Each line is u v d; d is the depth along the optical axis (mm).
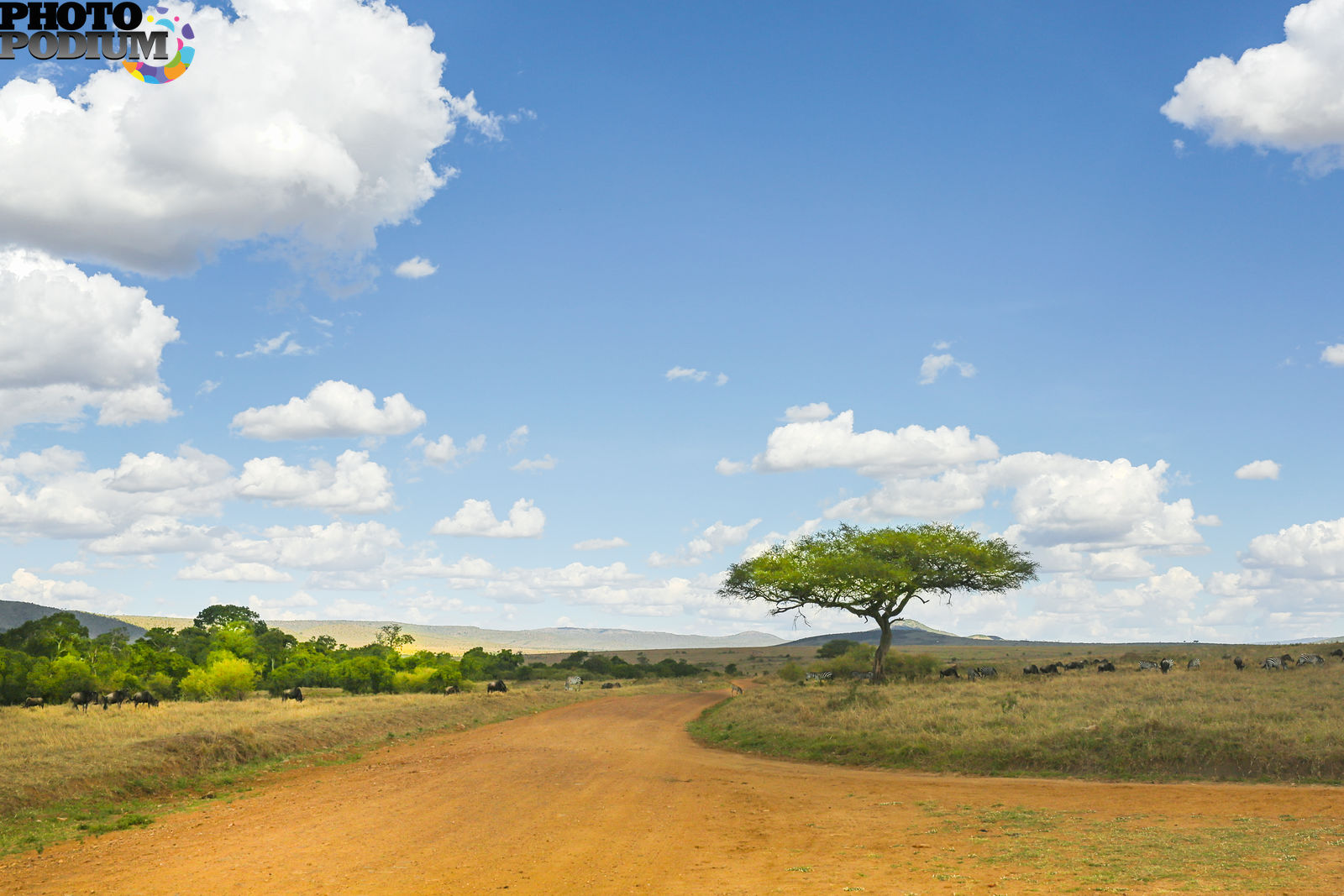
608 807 17922
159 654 79688
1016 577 57031
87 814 18953
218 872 12164
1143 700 31516
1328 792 18500
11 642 99938
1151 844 13398
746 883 11109
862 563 52938
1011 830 15133
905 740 27922
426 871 12008
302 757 28984
